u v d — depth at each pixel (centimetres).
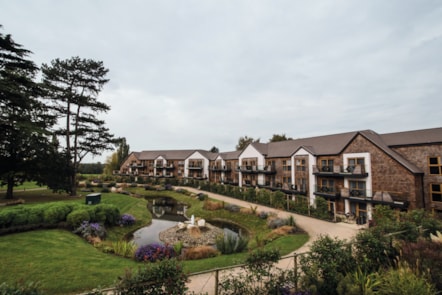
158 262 478
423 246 680
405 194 1645
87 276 735
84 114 2530
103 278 727
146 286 425
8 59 1870
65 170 2298
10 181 2036
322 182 2319
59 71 2319
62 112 2364
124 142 6569
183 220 2148
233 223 2005
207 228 1759
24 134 1711
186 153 5288
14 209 1276
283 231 1427
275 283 568
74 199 2317
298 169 2586
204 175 4772
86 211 1416
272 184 2889
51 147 2075
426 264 594
